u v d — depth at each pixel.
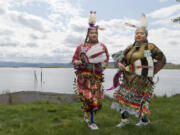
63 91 33.28
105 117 5.63
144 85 4.29
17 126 4.91
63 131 4.23
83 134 4.11
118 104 4.54
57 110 6.66
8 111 6.50
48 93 10.93
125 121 4.57
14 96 9.98
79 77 4.62
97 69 4.60
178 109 6.72
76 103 8.84
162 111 6.32
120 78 4.52
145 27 4.45
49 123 5.05
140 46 4.39
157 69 4.34
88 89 4.50
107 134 4.11
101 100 4.64
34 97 10.00
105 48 4.81
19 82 56.84
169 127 4.41
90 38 4.66
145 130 4.17
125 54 4.54
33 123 5.04
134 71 4.30
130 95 4.32
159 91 31.77
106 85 41.78
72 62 4.75
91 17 4.70
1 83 52.62
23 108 6.95
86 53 4.55
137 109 4.29
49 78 80.31
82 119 5.50
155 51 4.29
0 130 4.57
